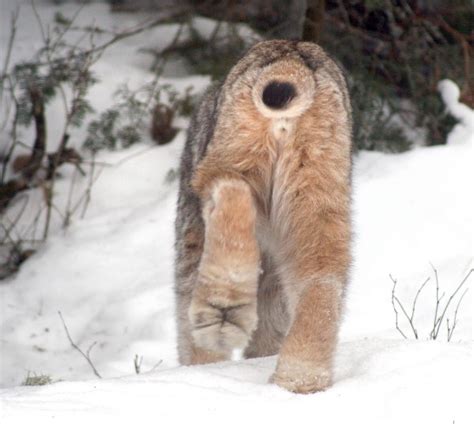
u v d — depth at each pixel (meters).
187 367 8.20
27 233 15.27
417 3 16.38
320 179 7.96
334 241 7.98
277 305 9.47
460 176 13.66
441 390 7.36
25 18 18.23
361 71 15.74
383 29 16.30
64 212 15.41
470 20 16.48
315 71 7.94
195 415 7.04
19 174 16.02
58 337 12.96
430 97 15.80
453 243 12.79
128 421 6.91
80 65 15.77
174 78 16.75
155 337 12.34
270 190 8.09
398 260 12.55
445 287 11.86
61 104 16.59
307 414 7.11
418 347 8.16
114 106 15.98
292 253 8.09
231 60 16.22
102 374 11.65
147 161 15.94
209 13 17.39
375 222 13.09
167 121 16.25
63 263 14.20
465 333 10.42
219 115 8.09
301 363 7.43
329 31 16.23
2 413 6.95
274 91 7.70
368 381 7.56
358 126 15.14
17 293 13.88
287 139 7.90
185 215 9.42
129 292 13.42
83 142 16.25
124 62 17.09
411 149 15.19
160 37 17.45
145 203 15.32
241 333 7.55
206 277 7.49
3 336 13.03
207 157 8.07
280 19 16.80
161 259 13.98
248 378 7.90
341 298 7.88
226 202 7.45
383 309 11.62
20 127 16.52
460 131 15.12
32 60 16.42
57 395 7.42
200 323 7.56
